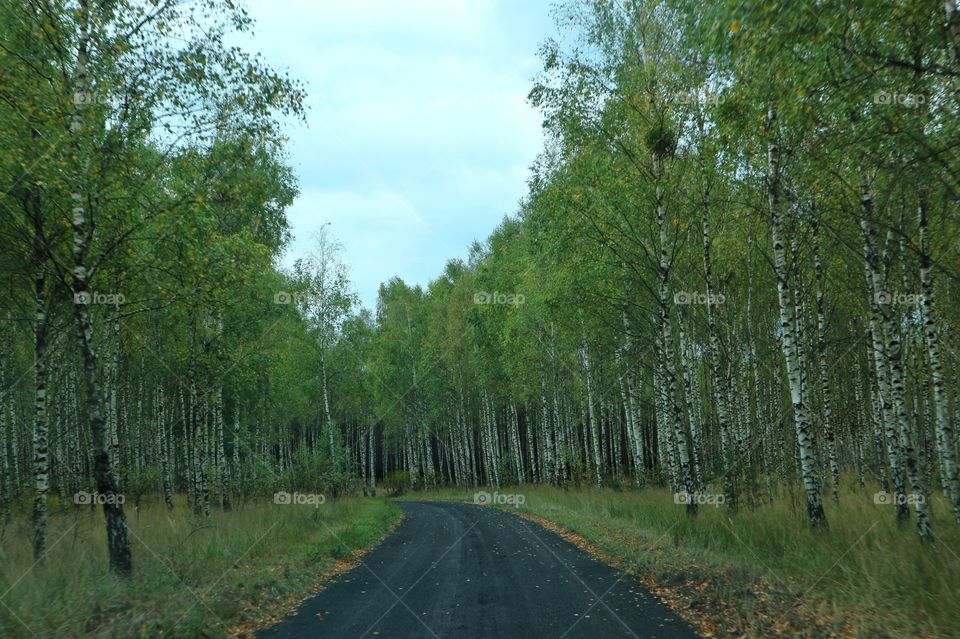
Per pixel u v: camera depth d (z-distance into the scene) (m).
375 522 20.81
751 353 20.22
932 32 7.32
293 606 8.65
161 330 21.20
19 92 9.28
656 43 14.26
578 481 32.22
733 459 15.98
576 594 8.95
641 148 15.23
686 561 10.41
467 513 27.39
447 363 44.59
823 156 9.76
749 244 17.05
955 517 10.32
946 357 17.53
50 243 10.51
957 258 12.04
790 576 8.80
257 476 27.83
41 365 11.04
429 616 7.90
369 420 48.44
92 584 8.63
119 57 9.80
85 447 25.56
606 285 17.66
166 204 10.70
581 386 32.12
